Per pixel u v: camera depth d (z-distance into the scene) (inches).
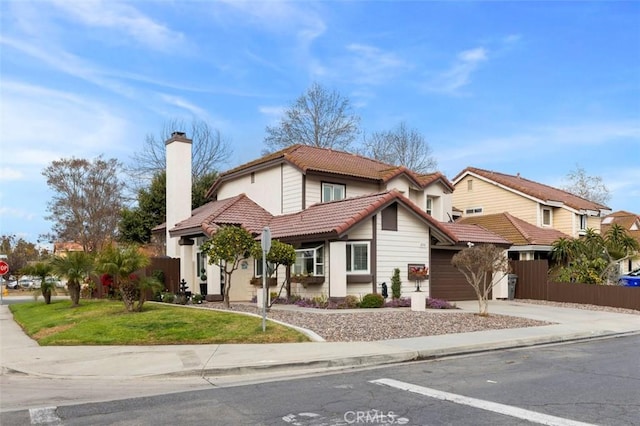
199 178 1557.6
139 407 281.0
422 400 286.5
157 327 520.1
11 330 638.5
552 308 805.9
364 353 406.6
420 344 450.3
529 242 1077.8
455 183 1433.3
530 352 452.1
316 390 312.0
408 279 797.2
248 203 956.6
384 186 969.5
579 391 306.0
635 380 336.5
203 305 748.0
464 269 767.1
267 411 268.2
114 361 404.2
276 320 562.6
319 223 770.2
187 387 329.1
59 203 1657.2
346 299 720.3
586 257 985.5
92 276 837.8
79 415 267.9
